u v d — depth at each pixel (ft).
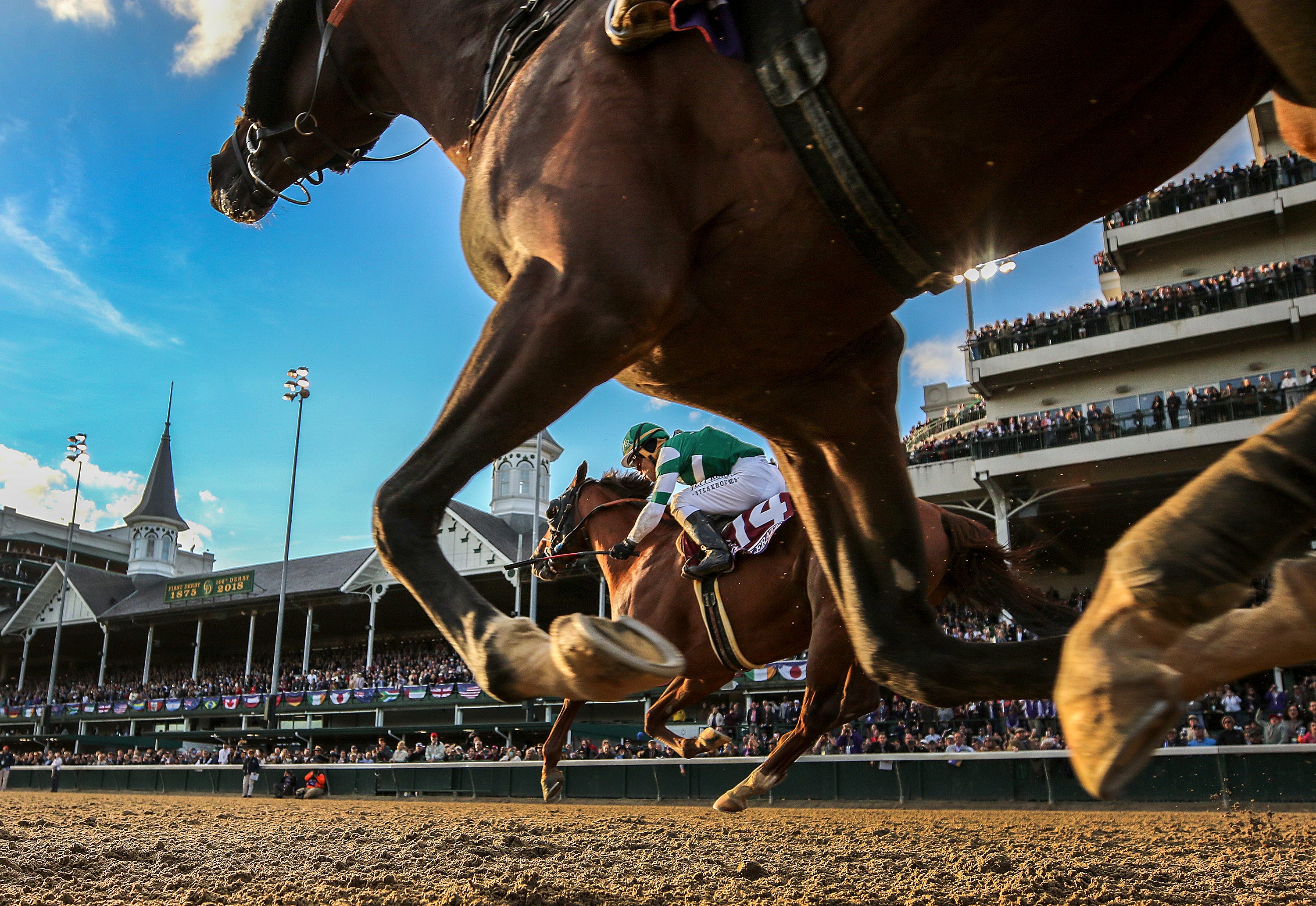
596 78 6.74
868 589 8.05
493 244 7.15
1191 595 4.08
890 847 17.26
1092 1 5.39
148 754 100.12
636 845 17.31
